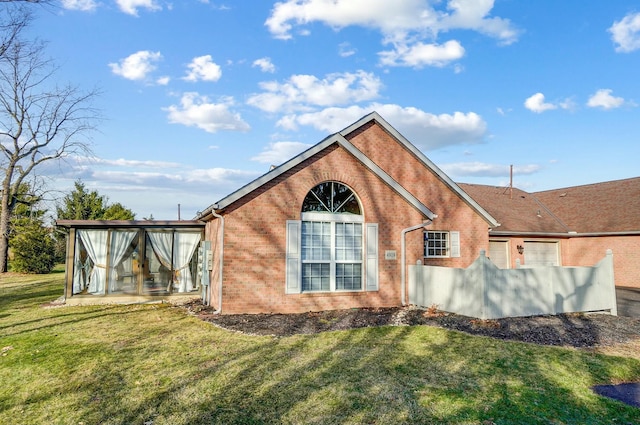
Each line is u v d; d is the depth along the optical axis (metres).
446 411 5.33
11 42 12.93
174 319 11.43
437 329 10.00
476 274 11.22
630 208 22.11
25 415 5.21
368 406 5.45
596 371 7.14
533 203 26.52
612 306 12.97
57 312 13.00
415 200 14.13
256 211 12.36
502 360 7.58
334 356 7.70
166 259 16.52
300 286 12.66
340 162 13.46
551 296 12.11
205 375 6.63
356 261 13.54
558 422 5.11
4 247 28.27
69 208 37.84
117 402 5.59
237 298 12.06
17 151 27.97
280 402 5.57
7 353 8.11
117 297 15.46
